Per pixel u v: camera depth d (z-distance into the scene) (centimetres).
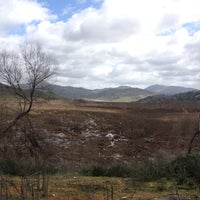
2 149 2495
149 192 1010
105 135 3891
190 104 8281
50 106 5350
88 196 922
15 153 2458
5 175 1255
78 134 3788
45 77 2806
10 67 2772
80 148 3192
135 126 4338
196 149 3203
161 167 1248
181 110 6400
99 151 3228
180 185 1091
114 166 1384
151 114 5566
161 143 3622
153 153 3206
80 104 7106
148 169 1228
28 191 873
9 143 2636
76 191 978
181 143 3500
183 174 1141
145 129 4212
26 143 2695
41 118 3953
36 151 2670
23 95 2812
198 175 1115
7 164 1361
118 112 5538
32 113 3988
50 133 3550
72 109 5219
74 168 1786
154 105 8062
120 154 3192
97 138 3716
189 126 4097
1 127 2723
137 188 1056
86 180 1165
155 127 4331
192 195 952
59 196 897
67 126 3956
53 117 4131
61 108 5203
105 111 5497
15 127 2825
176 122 4428
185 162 1206
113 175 1349
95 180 1168
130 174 1304
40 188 941
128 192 998
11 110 2945
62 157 2753
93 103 8556
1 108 2844
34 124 3591
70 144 3284
